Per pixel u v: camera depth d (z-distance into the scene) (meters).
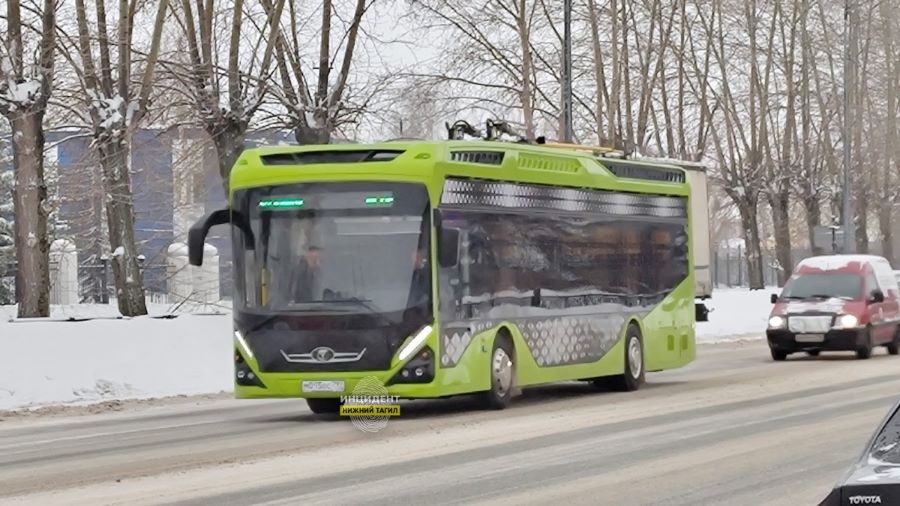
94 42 39.19
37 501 12.88
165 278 49.72
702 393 24.88
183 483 14.01
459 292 21.41
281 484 13.90
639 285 26.81
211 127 35.62
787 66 72.00
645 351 26.88
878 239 100.62
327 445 17.42
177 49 38.88
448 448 16.98
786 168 71.12
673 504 12.66
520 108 54.62
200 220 21.33
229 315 29.92
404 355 20.59
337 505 12.55
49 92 31.67
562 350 24.09
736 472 14.73
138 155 45.88
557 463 15.52
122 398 25.81
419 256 20.78
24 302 31.98
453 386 21.08
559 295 24.09
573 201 24.70
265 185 21.14
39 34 34.25
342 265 20.83
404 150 21.06
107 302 52.12
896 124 79.88
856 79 74.88
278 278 20.92
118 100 35.06
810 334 34.44
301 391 20.67
